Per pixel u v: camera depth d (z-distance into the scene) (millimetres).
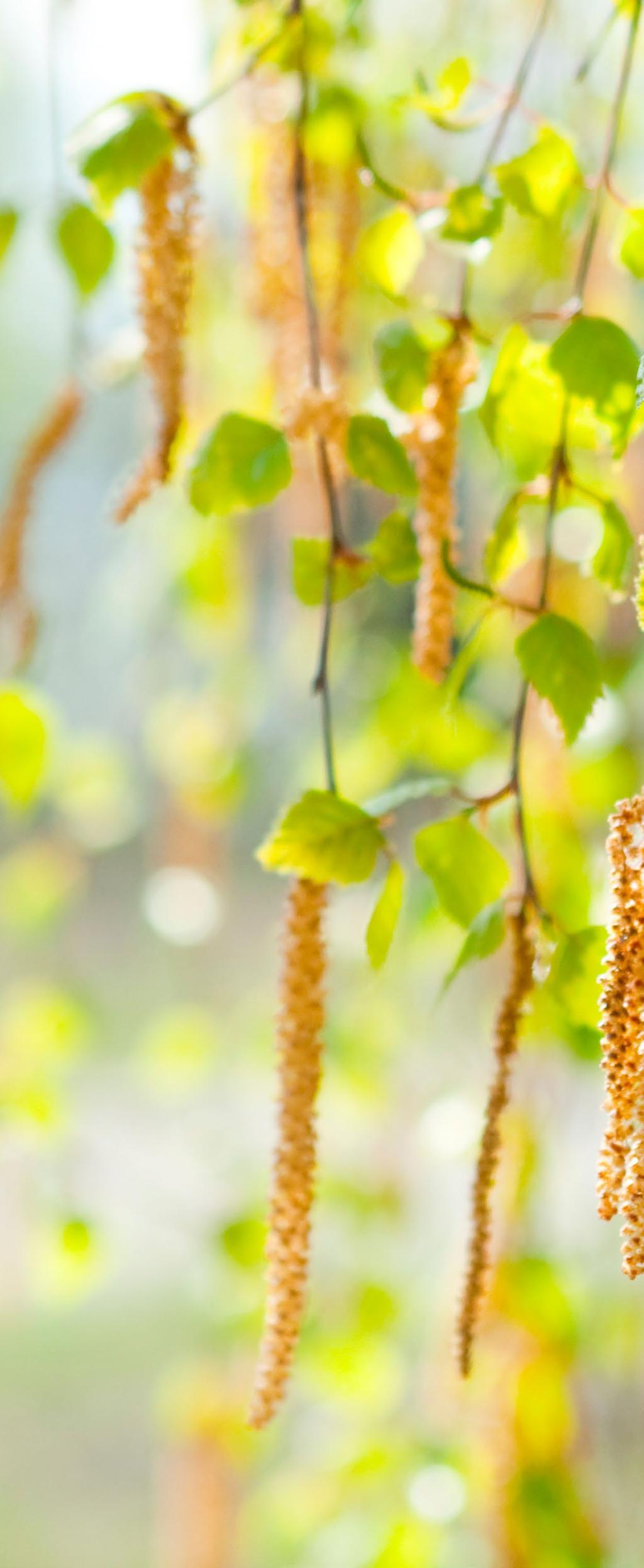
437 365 500
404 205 512
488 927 483
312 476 616
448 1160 692
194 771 875
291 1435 883
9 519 573
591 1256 746
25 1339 1335
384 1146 802
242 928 1304
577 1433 701
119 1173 863
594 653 475
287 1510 774
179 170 501
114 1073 1078
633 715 624
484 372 514
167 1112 967
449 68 510
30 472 574
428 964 771
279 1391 482
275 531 869
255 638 925
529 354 493
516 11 610
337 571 494
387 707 636
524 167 494
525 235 585
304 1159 485
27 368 1126
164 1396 831
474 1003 779
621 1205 443
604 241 607
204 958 1126
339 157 529
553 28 602
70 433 576
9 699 571
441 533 499
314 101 530
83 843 877
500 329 576
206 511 485
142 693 1034
